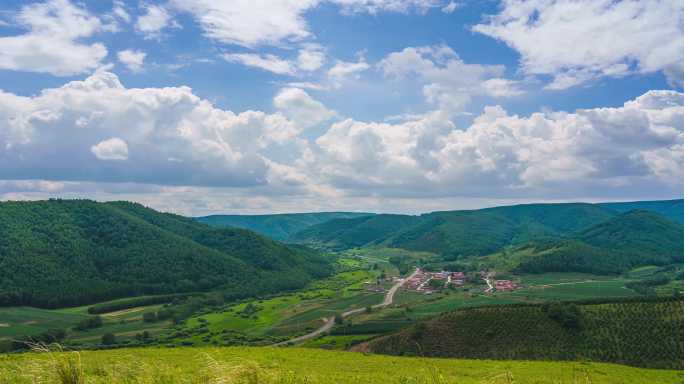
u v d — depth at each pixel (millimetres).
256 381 20047
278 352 58344
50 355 17312
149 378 22375
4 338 144000
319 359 52875
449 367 46469
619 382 41188
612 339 93938
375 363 50469
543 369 46312
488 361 54906
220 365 20188
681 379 46125
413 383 30281
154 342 148875
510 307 113625
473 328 108062
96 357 42844
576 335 97750
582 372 44094
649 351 88625
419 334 110750
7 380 20125
